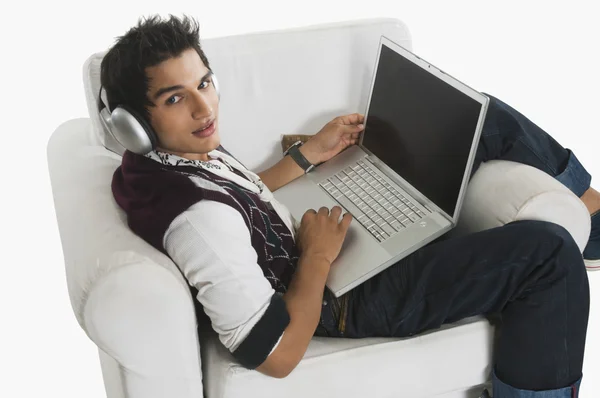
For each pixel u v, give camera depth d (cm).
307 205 238
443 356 211
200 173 193
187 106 186
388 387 210
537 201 216
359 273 209
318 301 199
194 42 188
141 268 179
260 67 250
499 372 216
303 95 256
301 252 213
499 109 239
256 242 199
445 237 237
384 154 242
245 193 201
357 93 262
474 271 206
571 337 211
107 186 211
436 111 221
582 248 227
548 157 241
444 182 219
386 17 262
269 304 188
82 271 182
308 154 250
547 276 206
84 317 183
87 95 229
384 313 209
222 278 182
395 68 236
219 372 196
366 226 224
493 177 227
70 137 240
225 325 186
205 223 183
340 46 256
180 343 188
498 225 220
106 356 212
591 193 259
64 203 209
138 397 195
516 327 210
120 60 183
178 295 182
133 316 182
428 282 209
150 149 189
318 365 200
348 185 241
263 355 188
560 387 214
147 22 186
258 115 253
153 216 185
